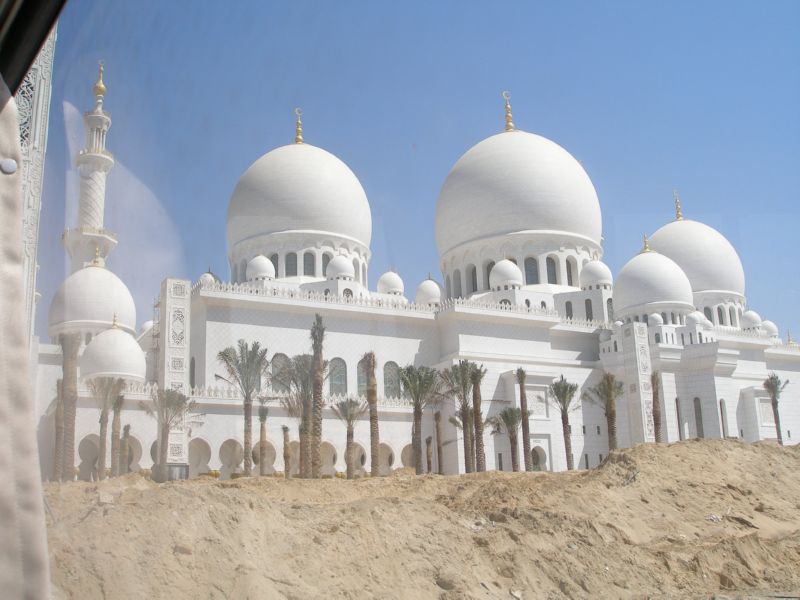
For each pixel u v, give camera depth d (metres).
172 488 12.46
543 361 79.69
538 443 75.38
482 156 91.88
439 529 20.75
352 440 47.47
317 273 59.62
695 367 83.12
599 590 19.89
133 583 5.26
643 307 88.62
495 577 19.58
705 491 31.39
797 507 31.92
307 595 14.27
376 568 17.64
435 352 74.50
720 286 90.31
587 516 25.69
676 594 20.09
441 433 66.25
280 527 17.08
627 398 81.00
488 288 89.62
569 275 94.25
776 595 19.59
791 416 89.94
